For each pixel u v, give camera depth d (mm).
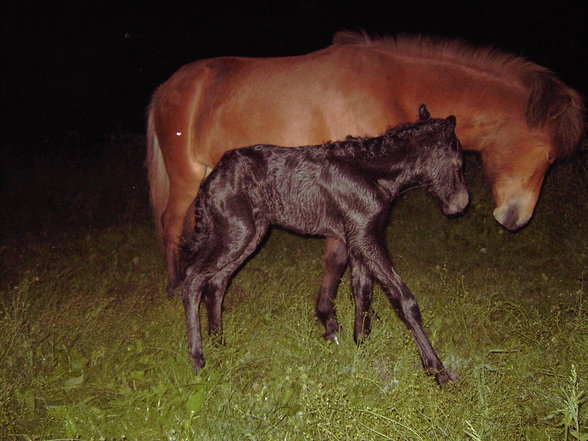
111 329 4492
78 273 6402
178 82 5820
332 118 4918
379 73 4891
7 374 3730
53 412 3367
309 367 3795
